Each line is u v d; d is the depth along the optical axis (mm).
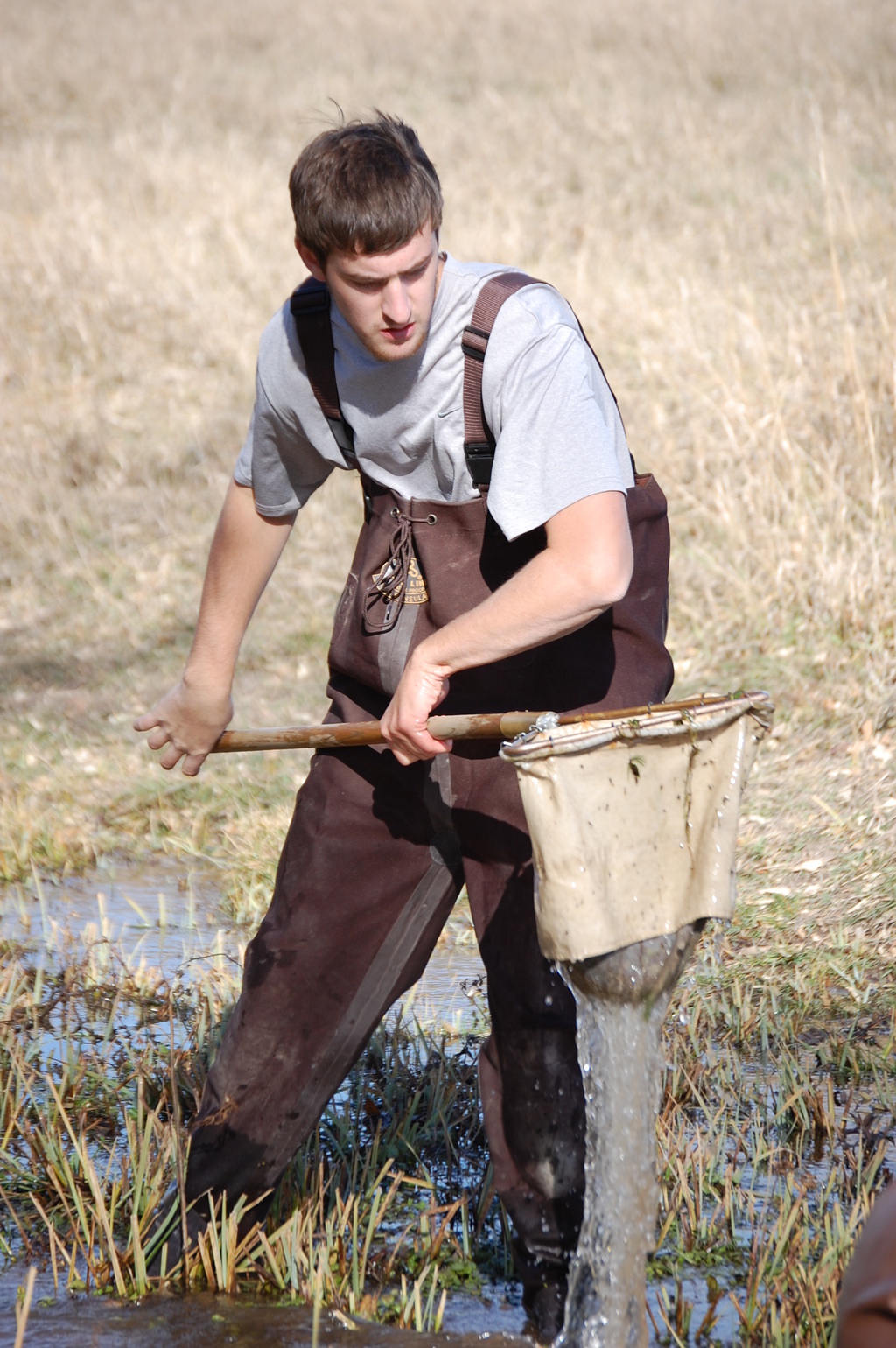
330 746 6746
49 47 50375
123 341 28172
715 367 21578
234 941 12375
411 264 5852
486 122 40031
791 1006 10688
